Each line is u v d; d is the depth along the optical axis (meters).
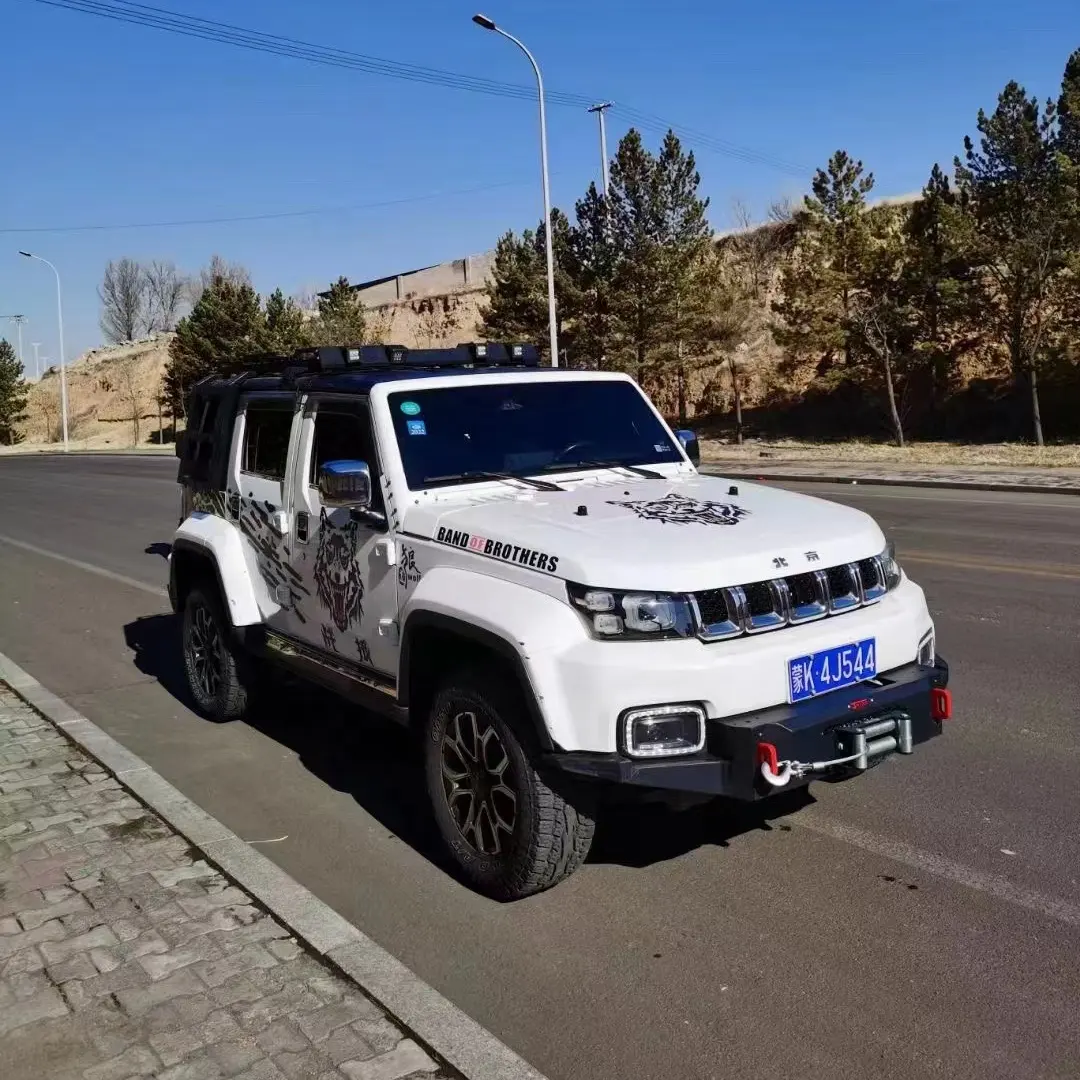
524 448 4.89
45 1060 3.03
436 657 4.31
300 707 6.68
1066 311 25.53
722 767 3.52
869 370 29.73
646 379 33.78
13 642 8.95
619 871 4.23
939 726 4.03
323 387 5.03
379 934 3.79
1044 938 3.59
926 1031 3.10
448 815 4.16
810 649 3.72
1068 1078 2.88
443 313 62.88
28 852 4.42
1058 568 10.12
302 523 5.14
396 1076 2.92
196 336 52.09
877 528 4.39
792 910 3.85
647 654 3.50
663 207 32.09
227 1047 3.06
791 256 33.75
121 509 20.36
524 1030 3.18
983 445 26.17
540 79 26.38
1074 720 5.75
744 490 4.80
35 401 85.81
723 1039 3.10
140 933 3.72
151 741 6.11
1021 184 25.45
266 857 4.46
